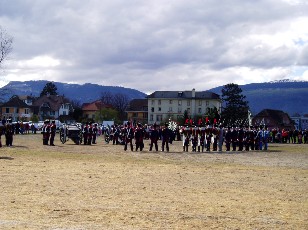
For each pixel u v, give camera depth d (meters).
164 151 38.28
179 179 19.03
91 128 46.34
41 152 32.66
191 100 147.50
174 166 24.66
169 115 139.00
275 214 12.30
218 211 12.47
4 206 12.28
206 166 25.41
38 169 21.28
